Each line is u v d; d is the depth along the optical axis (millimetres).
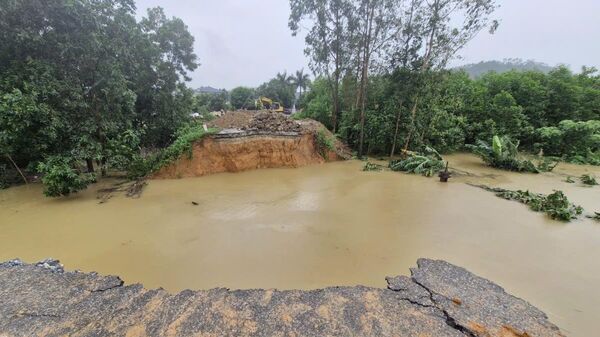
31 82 9586
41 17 9703
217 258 6070
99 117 11703
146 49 15344
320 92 26234
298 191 10836
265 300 4445
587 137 17688
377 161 17078
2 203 9219
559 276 5473
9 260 5840
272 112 16812
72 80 10711
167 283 5219
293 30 19703
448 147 19250
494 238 7023
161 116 16953
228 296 4551
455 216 8391
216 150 13352
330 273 5516
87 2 10258
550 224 7922
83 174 10648
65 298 4453
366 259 6016
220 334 3705
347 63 19281
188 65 19469
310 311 4188
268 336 3684
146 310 4180
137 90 15469
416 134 17234
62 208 8828
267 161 14641
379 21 16609
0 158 10836
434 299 4539
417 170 14008
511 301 4590
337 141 18344
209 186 11312
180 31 18766
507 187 11852
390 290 4793
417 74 15758
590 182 12438
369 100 19000
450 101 17797
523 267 5758
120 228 7480
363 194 10516
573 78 21672
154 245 6621
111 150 11539
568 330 4113
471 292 4785
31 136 9844
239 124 16922
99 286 4809
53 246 6570
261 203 9422
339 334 3727
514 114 19359
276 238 6957
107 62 11312
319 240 6855
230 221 7953
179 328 3805
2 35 9414
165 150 12578
